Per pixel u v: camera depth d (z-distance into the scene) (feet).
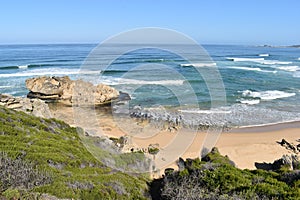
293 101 79.25
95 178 19.29
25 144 22.97
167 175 22.43
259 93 88.53
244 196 18.10
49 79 70.54
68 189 16.58
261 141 48.93
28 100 46.85
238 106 71.72
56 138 27.45
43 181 16.83
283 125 58.23
